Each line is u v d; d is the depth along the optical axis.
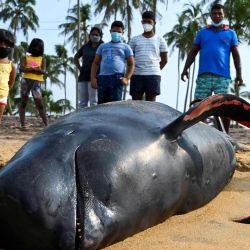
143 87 8.47
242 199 4.72
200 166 4.07
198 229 3.64
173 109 4.50
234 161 4.93
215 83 7.81
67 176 3.04
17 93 52.00
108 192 3.10
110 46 8.09
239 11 40.59
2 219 2.94
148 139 3.59
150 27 8.37
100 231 2.94
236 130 16.05
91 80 8.45
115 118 3.68
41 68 10.26
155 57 8.44
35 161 3.08
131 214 3.21
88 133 3.36
